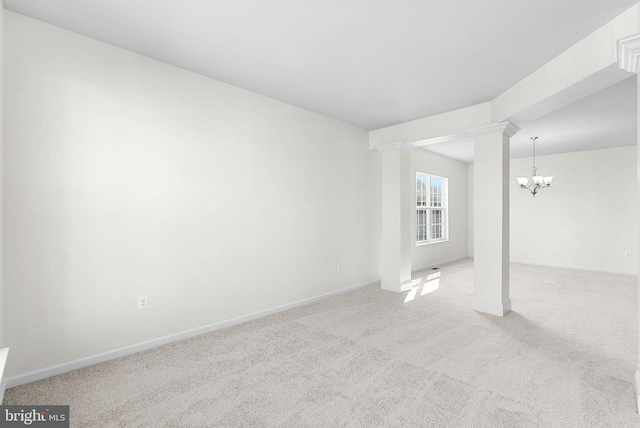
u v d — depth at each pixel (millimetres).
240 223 3527
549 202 7207
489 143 3850
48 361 2363
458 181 8141
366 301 4398
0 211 2084
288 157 4016
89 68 2527
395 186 4930
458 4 2092
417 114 4395
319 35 2480
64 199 2414
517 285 5379
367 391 2205
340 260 4773
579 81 2543
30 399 2084
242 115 3533
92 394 2154
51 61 2357
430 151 6949
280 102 3920
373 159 5328
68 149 2432
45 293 2342
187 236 3102
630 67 2158
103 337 2615
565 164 7000
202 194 3205
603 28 2314
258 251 3705
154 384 2283
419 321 3604
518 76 3174
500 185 3768
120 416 1930
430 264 7070
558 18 2227
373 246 5352
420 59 2848
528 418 1911
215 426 1848
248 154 3594
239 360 2656
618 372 2461
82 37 2498
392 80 3297
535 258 7391
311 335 3195
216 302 3332
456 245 8055
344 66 2998
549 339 3100
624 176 6344
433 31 2410
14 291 2217
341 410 1994
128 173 2729
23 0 2078
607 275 6203
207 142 3242
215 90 3305
